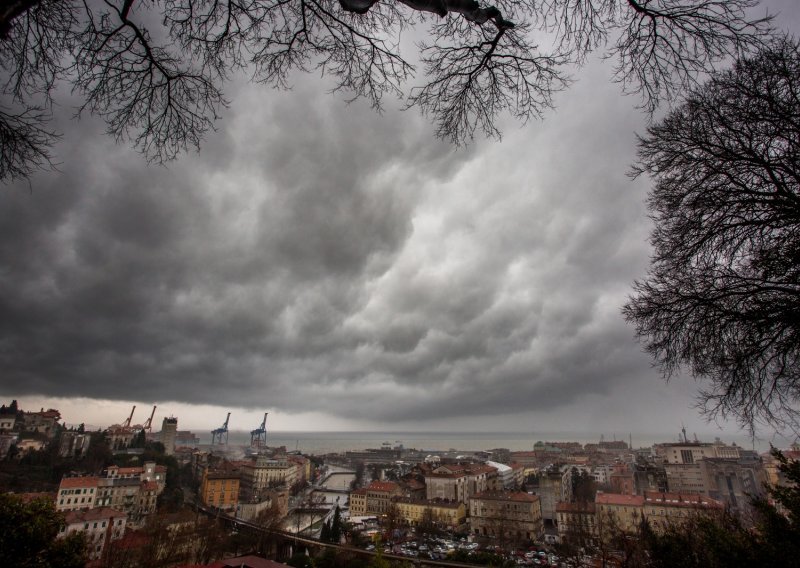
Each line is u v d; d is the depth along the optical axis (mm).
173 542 50156
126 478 90938
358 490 111125
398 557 56156
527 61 5203
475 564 53250
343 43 5016
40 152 4832
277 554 68000
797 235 5965
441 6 3936
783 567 9516
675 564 12094
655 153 7234
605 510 72938
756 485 94938
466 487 108375
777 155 5938
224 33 4684
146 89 4867
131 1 4043
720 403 7391
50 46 4520
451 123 5855
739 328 6699
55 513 15969
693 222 6941
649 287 7926
